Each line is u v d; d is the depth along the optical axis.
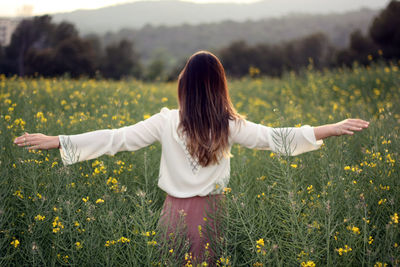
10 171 2.48
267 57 40.47
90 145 2.02
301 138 2.01
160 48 96.62
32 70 26.80
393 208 2.17
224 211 2.07
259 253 1.91
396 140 2.64
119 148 2.05
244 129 2.02
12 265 2.15
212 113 1.97
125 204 2.38
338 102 7.05
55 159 2.53
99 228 2.18
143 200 1.95
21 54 27.58
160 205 2.80
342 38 65.44
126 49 39.31
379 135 2.91
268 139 2.02
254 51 41.31
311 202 2.22
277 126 3.32
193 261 1.99
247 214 2.07
